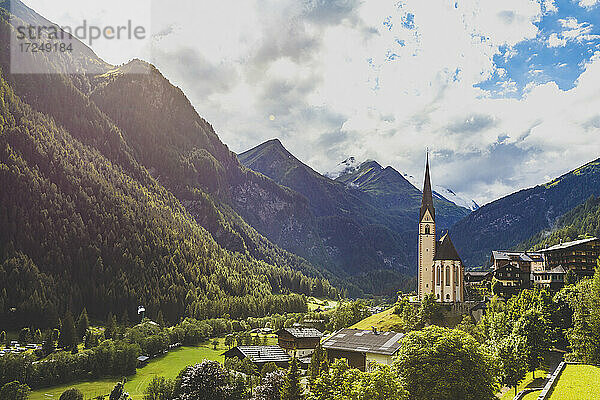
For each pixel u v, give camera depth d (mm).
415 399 74938
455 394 73562
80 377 163000
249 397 106500
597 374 87000
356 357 129375
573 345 109688
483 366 76625
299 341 161000
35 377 154250
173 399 107812
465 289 190625
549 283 193125
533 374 106000
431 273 189625
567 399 70000
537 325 107562
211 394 101500
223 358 190125
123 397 130750
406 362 78188
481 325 133125
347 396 70688
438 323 157500
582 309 113500
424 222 191500
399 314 174875
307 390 98500
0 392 136875
